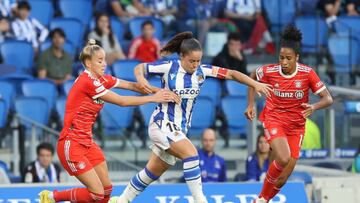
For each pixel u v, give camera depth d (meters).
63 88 48.66
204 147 40.38
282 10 54.97
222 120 48.66
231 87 50.31
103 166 31.31
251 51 54.34
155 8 55.12
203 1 54.44
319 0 55.34
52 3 54.19
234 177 44.69
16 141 42.94
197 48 29.39
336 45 53.09
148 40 51.81
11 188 34.31
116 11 54.81
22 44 50.56
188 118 30.22
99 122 45.00
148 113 46.78
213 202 35.09
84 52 30.64
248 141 42.50
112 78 31.08
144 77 29.98
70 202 31.86
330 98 31.64
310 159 42.84
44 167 39.53
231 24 54.25
